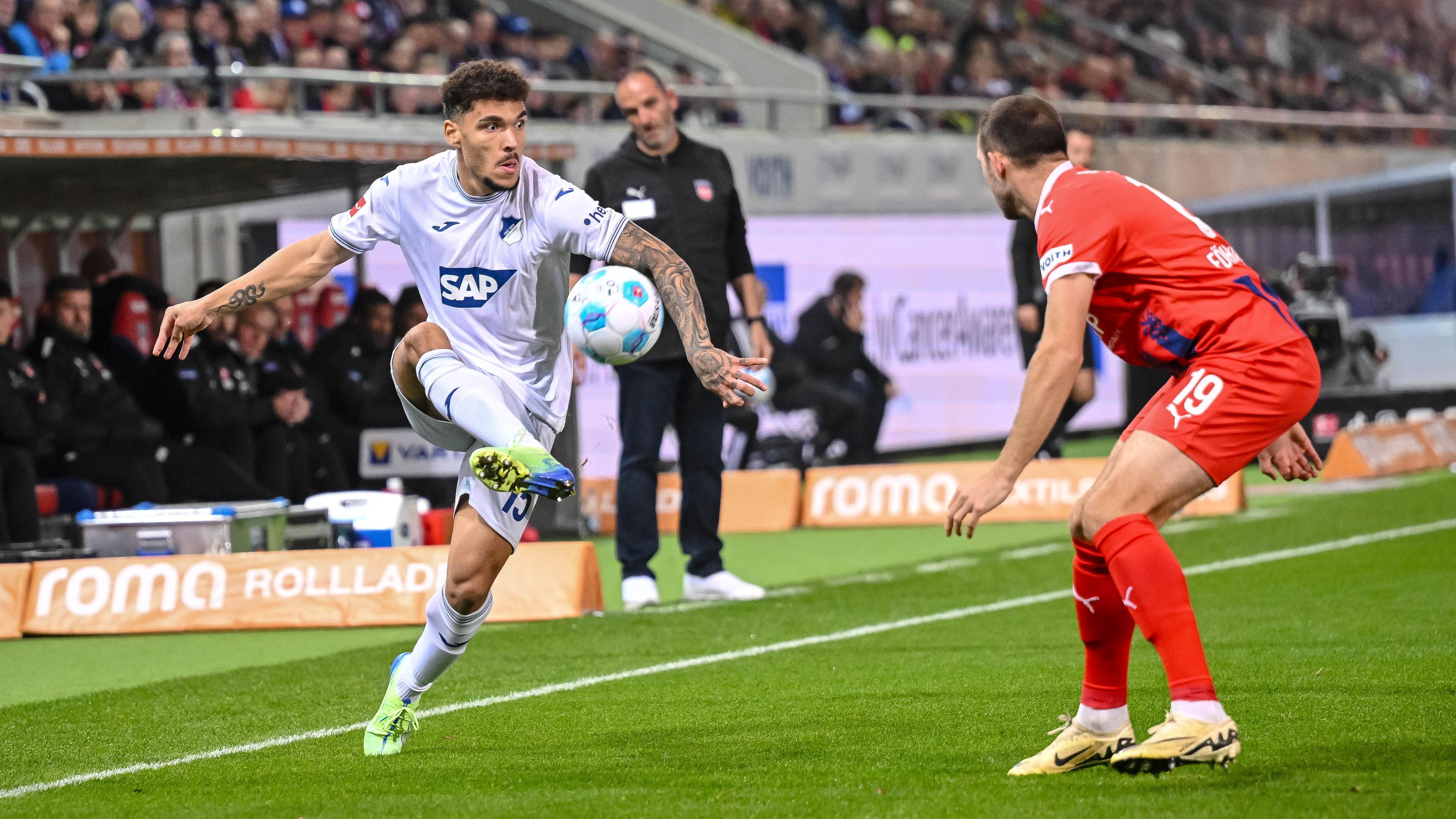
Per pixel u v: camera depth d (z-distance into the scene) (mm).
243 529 27656
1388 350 63219
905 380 54031
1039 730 15852
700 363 14078
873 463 49438
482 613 15305
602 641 23438
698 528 27828
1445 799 12055
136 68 43062
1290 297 58938
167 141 30234
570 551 26266
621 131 49188
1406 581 26297
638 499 27062
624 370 26906
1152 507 13062
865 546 36594
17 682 22094
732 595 27672
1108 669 13664
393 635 25547
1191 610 12766
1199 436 12969
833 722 16656
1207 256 13227
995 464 12867
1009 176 13859
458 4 57844
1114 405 61469
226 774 15156
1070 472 39938
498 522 14961
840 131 58906
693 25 62844
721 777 14039
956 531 12930
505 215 14781
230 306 15109
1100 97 76812
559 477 13547
